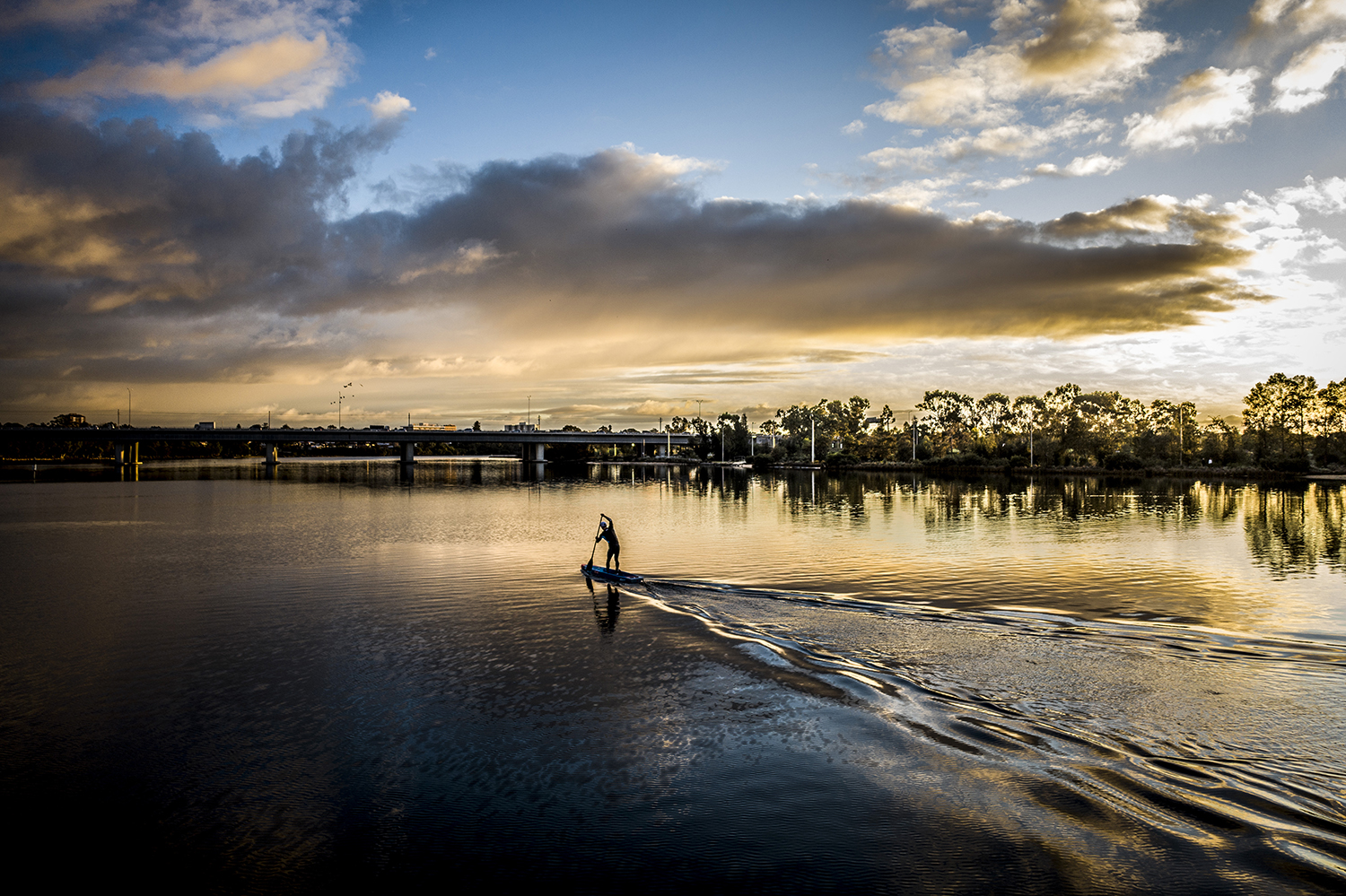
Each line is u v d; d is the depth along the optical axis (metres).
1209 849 7.84
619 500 67.06
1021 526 39.75
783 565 26.45
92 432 148.75
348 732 11.34
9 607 20.25
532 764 10.18
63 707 12.46
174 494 74.56
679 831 8.41
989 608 19.27
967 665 14.35
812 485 89.81
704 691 13.10
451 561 28.75
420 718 11.88
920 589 21.77
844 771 9.83
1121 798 8.98
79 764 10.23
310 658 15.24
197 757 10.46
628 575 23.73
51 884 7.48
